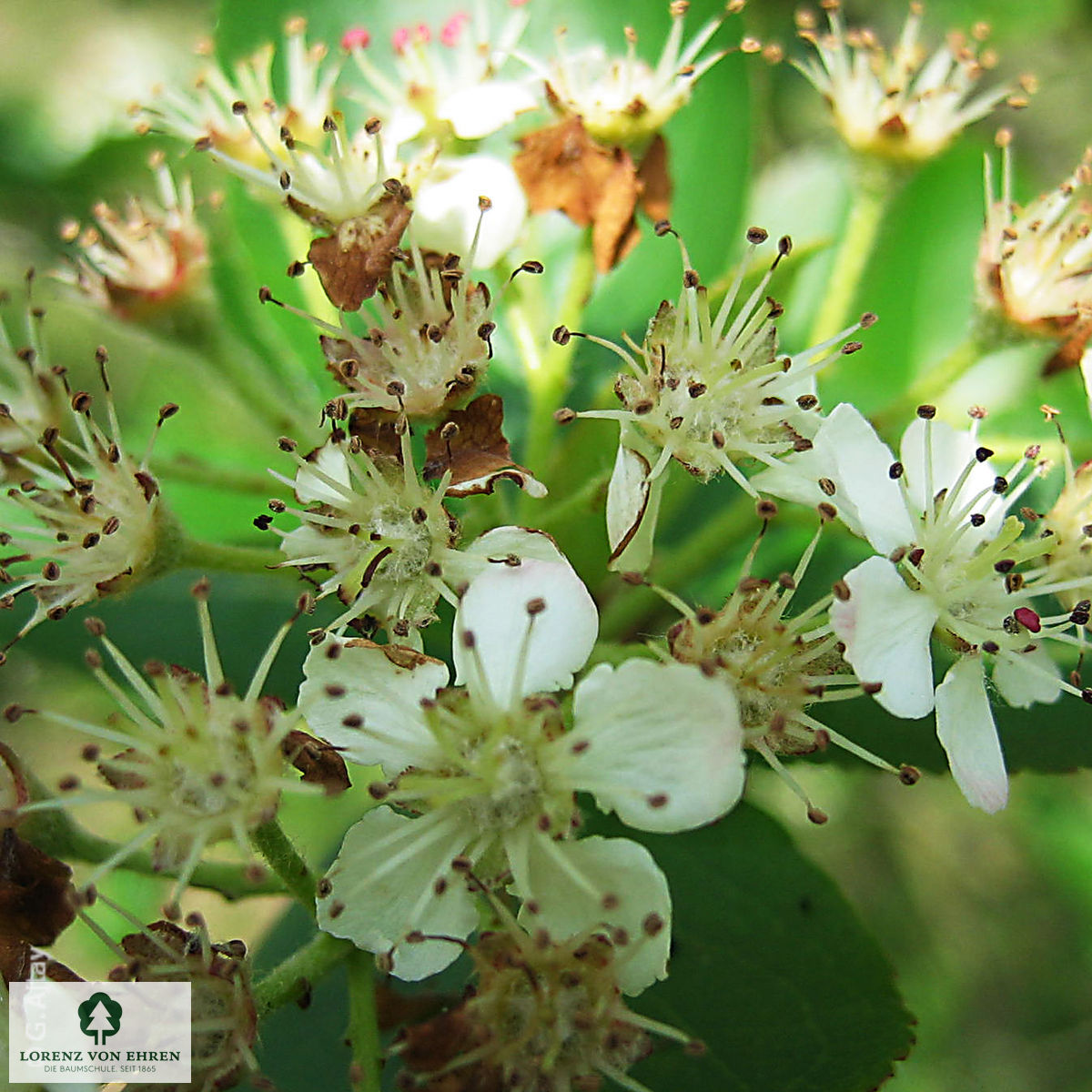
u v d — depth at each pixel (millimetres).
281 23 64
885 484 45
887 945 86
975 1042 85
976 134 87
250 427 66
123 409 78
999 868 87
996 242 53
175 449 66
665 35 63
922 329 67
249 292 62
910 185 67
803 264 52
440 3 64
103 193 78
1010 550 47
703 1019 46
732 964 47
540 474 52
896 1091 84
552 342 54
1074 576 48
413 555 45
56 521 48
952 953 87
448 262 49
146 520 48
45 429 52
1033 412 64
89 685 58
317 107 58
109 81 81
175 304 56
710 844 49
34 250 79
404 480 46
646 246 62
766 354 47
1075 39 95
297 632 56
